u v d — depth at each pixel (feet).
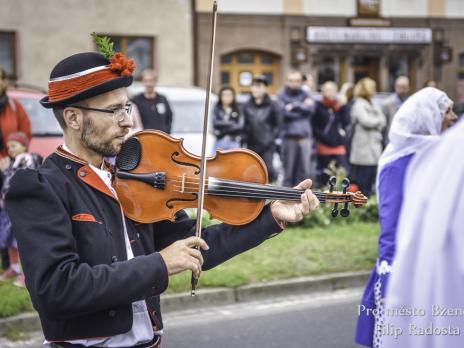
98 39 7.47
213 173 8.50
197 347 17.29
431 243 4.94
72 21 60.08
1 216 20.71
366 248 24.84
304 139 33.47
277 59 71.41
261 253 23.93
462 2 76.54
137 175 8.28
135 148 8.45
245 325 18.90
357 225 28.60
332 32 72.28
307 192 7.90
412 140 10.73
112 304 6.77
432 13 75.66
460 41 77.00
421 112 10.93
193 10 66.54
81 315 7.00
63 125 7.50
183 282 20.43
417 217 5.07
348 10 72.95
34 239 6.83
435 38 76.13
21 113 23.70
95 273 6.76
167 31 63.31
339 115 34.17
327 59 73.41
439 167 4.99
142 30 62.44
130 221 8.02
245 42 69.46
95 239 7.14
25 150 22.04
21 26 58.65
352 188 8.37
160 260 6.99
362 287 22.50
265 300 21.09
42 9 59.16
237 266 22.31
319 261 23.27
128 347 7.38
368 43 73.72
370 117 32.40
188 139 35.81
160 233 8.46
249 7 69.31
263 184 8.30
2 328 17.58
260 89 32.37
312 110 33.50
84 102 7.31
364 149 32.60
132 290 6.79
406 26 75.00
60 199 7.10
